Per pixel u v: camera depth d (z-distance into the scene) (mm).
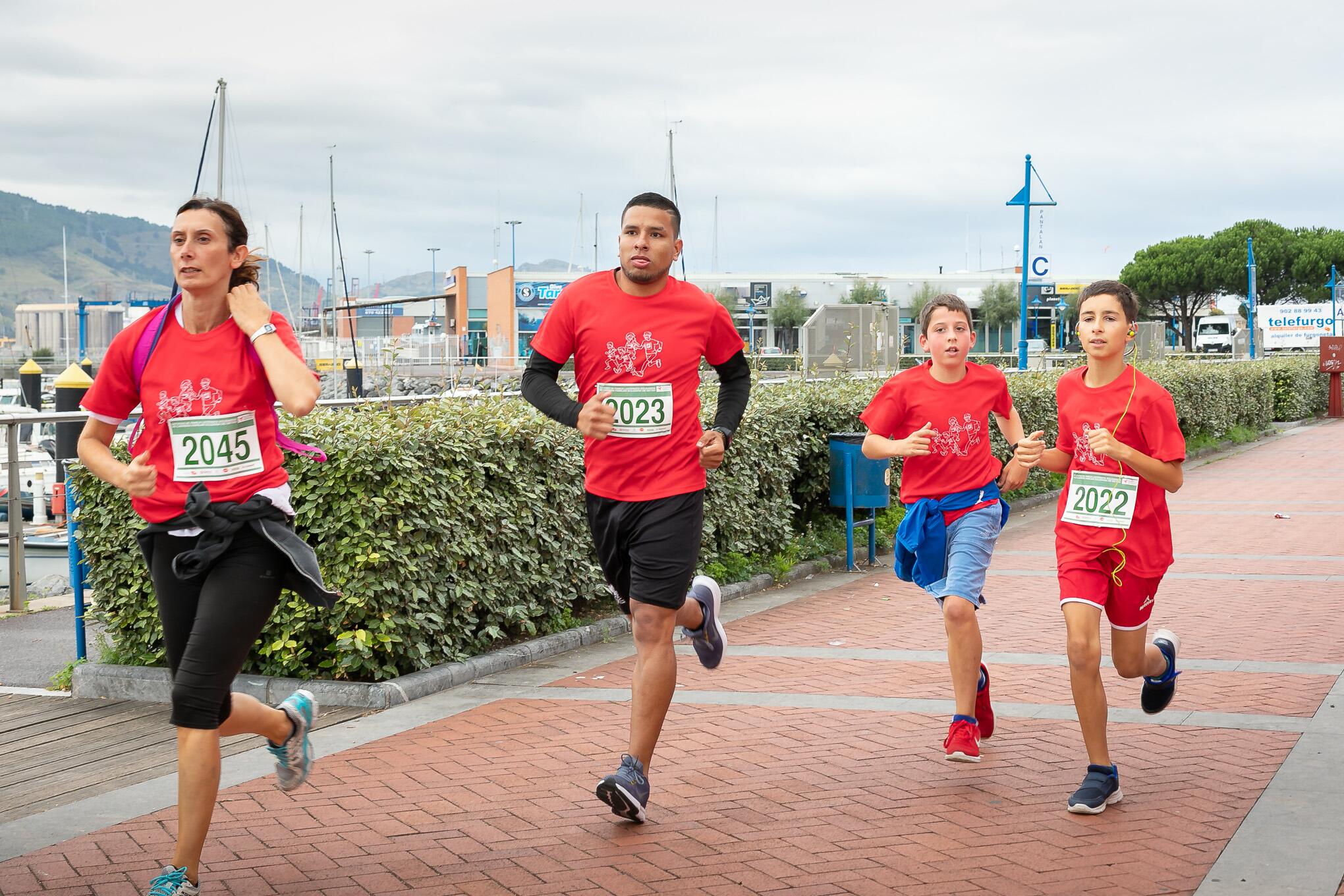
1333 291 51219
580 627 8008
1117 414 4688
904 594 9547
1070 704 6117
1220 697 6184
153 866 4137
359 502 6434
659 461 4574
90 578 7043
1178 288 76688
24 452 16188
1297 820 4402
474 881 3984
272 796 4855
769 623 8422
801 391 11820
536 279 68000
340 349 39594
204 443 3793
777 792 4840
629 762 4434
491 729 5824
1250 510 14570
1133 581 4719
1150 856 4098
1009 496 15281
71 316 109438
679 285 4715
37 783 5176
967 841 4277
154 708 6477
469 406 7758
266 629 6613
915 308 68562
